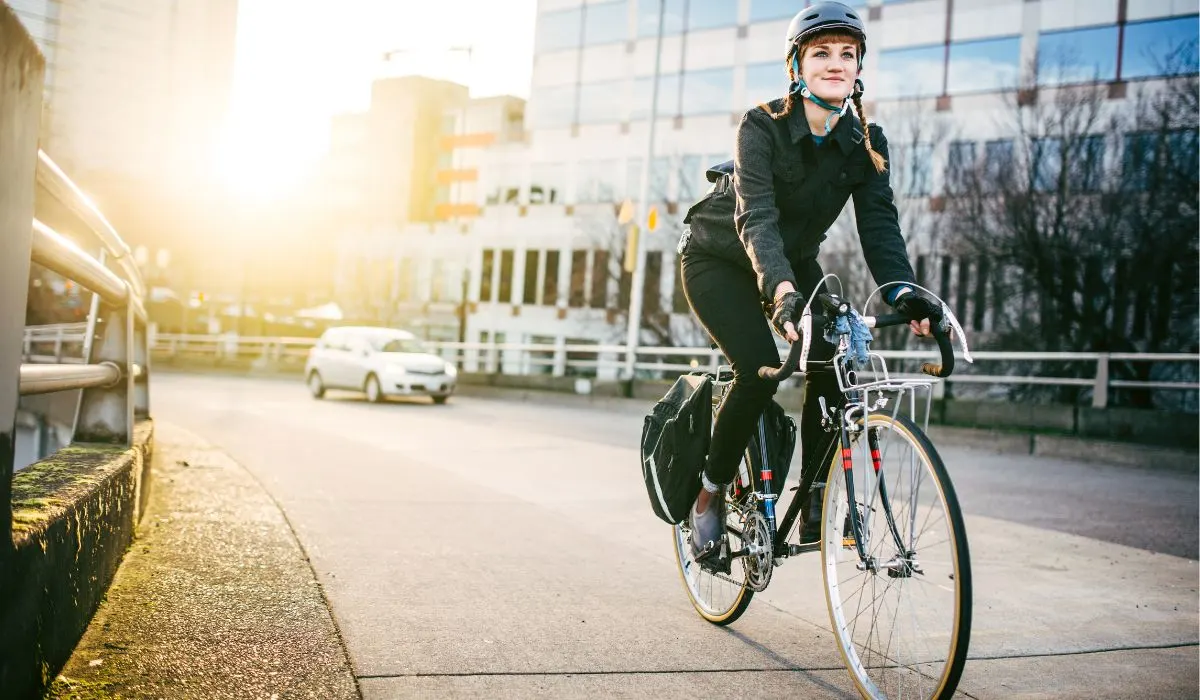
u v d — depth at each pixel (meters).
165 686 2.40
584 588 3.95
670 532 5.39
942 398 14.11
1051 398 21.25
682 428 3.43
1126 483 9.09
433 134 61.09
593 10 45.88
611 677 2.85
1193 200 19.42
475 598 3.68
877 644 2.70
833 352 3.02
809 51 2.97
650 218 19.38
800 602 3.92
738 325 3.14
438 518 5.40
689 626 3.46
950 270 25.41
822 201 3.09
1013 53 32.59
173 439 8.48
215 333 51.25
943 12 33.56
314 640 2.88
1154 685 3.05
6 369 1.90
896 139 29.03
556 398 20.86
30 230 2.04
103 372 3.68
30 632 2.13
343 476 6.96
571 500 6.44
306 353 30.33
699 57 42.16
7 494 1.93
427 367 18.25
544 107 47.59
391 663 2.84
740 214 2.94
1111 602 4.19
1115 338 20.27
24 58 1.94
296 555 3.97
